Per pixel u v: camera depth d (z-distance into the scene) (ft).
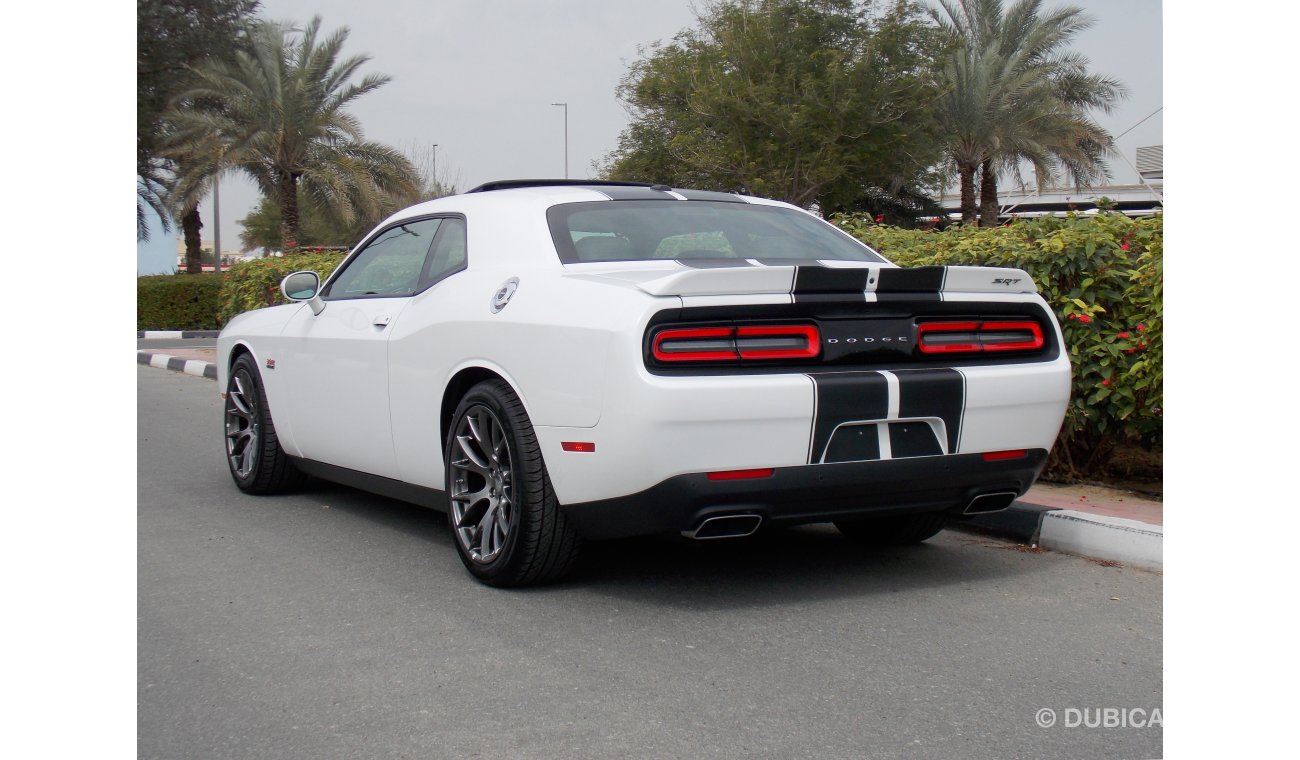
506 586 14.14
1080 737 9.59
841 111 87.97
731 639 12.12
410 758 9.27
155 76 106.22
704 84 92.84
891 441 12.59
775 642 12.01
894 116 91.76
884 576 14.70
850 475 12.40
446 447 14.67
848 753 9.27
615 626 12.60
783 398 11.97
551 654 11.69
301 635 12.48
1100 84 101.35
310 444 18.60
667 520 12.21
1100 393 18.49
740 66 92.94
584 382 12.34
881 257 15.87
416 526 17.99
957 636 12.20
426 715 10.14
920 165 96.02
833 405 12.17
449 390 14.74
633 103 109.81
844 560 15.55
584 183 16.88
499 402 13.60
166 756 9.41
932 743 9.47
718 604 13.43
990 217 102.58
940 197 114.93
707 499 11.99
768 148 90.33
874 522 16.12
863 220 26.21
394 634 12.44
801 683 10.82
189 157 88.33
